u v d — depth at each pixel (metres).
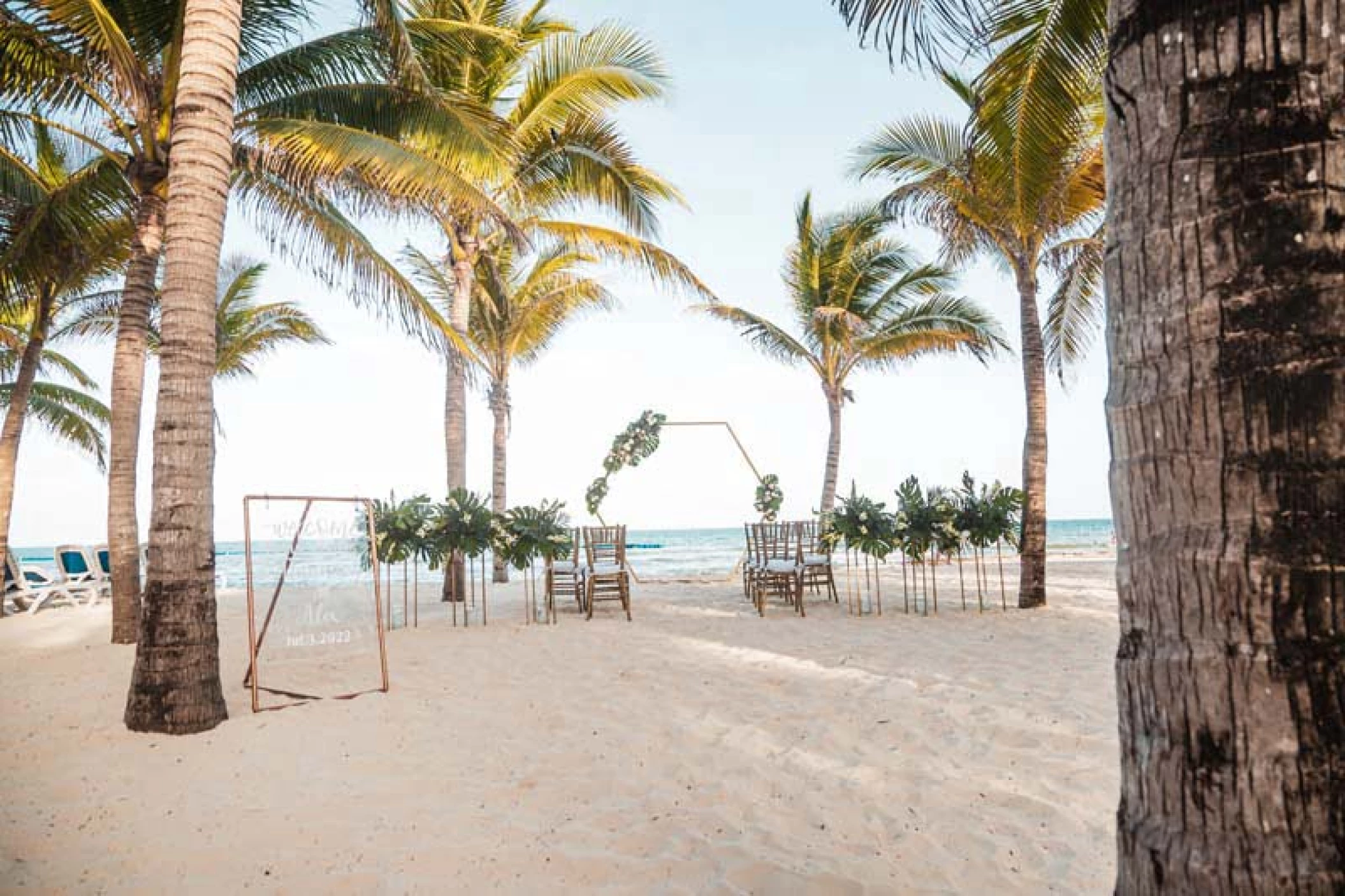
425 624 8.66
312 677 5.86
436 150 7.91
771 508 11.45
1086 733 4.05
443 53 8.95
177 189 4.60
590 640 7.41
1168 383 1.23
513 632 7.99
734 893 2.51
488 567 22.52
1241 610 1.13
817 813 3.15
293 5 7.39
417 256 12.84
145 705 4.28
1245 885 1.10
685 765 3.75
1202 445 1.18
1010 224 8.94
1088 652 6.30
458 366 10.81
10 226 8.86
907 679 5.43
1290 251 1.13
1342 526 1.09
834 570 15.16
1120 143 1.35
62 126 8.07
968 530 8.86
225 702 5.00
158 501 4.41
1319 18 1.14
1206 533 1.17
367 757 3.91
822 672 5.74
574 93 10.44
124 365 7.95
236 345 15.27
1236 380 1.15
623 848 2.86
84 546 13.44
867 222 14.45
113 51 6.15
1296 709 1.08
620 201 11.30
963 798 3.28
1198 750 1.16
